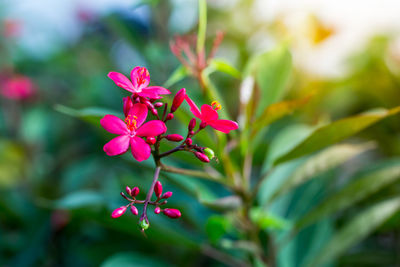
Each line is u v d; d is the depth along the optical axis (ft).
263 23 2.44
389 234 1.86
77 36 3.65
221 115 1.24
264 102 1.32
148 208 1.43
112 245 1.73
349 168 1.94
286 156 1.24
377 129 1.95
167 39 2.18
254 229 1.33
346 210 1.72
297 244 1.54
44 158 2.67
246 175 1.31
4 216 1.90
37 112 2.74
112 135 1.33
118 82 1.05
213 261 1.74
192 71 1.25
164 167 1.11
